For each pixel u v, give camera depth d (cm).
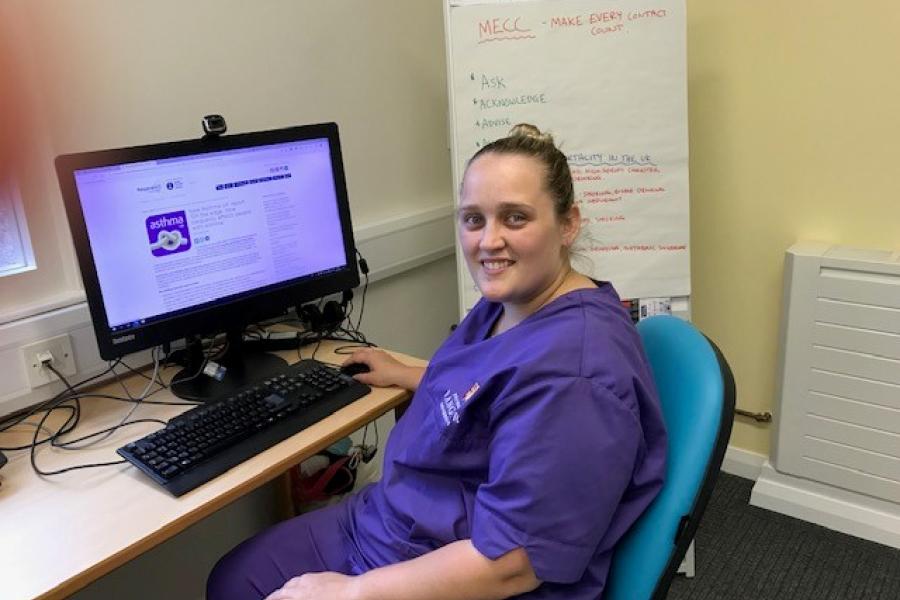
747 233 218
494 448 98
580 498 90
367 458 200
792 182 206
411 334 238
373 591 100
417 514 111
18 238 140
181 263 138
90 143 146
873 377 192
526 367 97
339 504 136
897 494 196
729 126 212
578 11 186
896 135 187
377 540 118
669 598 182
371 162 212
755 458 231
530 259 106
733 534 206
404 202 227
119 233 129
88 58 143
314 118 192
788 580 187
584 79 188
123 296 132
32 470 117
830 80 193
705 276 229
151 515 104
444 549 98
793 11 194
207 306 143
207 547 175
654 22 185
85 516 104
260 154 146
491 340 111
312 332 173
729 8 203
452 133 192
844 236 202
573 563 91
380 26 207
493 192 104
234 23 168
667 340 117
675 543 94
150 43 152
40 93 137
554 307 106
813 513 210
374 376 146
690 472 95
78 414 135
